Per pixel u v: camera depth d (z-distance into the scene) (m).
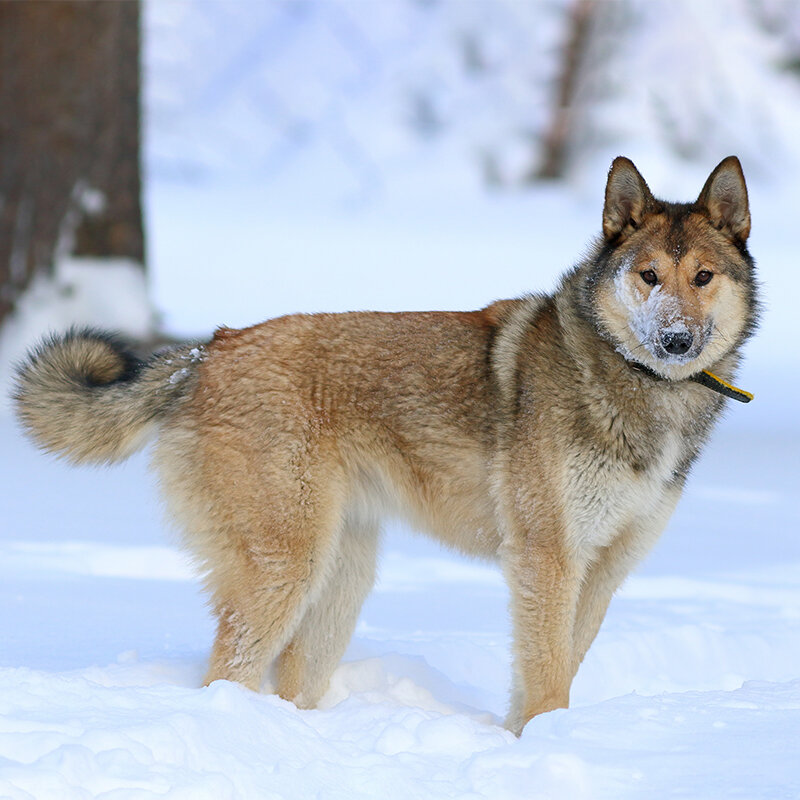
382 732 15.65
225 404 18.89
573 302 19.12
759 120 159.25
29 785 12.12
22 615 21.89
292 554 18.47
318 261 114.12
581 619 19.42
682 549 30.27
